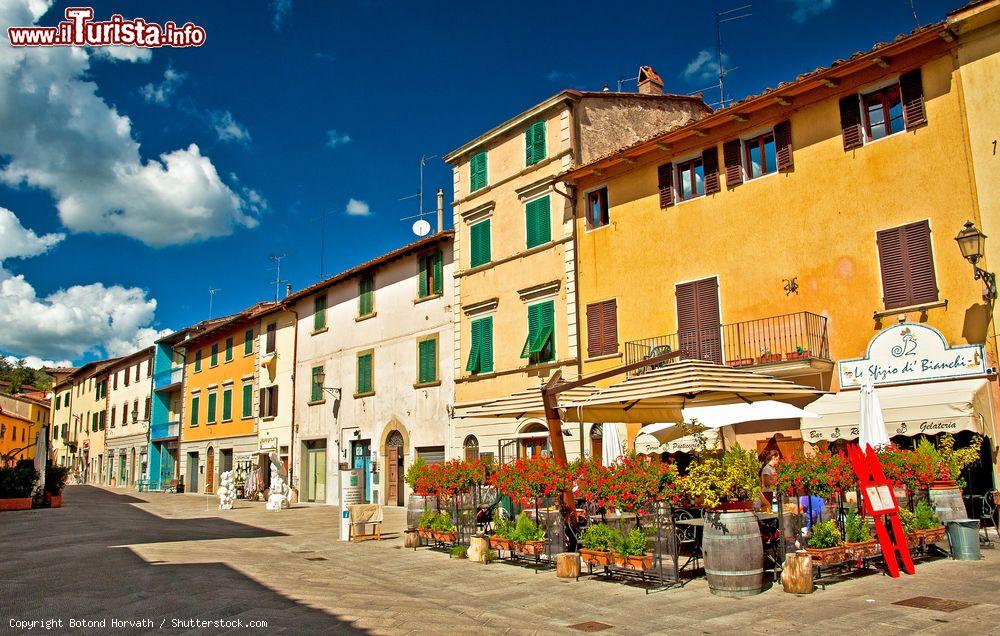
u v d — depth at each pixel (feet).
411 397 95.86
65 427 250.57
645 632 25.66
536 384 77.87
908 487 38.50
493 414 55.06
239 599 31.40
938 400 46.80
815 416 41.34
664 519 33.99
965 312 49.44
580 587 34.19
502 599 32.17
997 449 46.85
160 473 173.37
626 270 71.51
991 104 49.49
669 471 32.48
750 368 58.49
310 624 26.89
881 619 25.53
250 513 90.94
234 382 143.02
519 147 83.82
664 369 40.16
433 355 93.20
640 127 85.20
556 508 41.06
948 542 38.17
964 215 50.16
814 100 59.16
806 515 39.73
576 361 74.08
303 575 39.24
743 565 30.48
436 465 50.19
